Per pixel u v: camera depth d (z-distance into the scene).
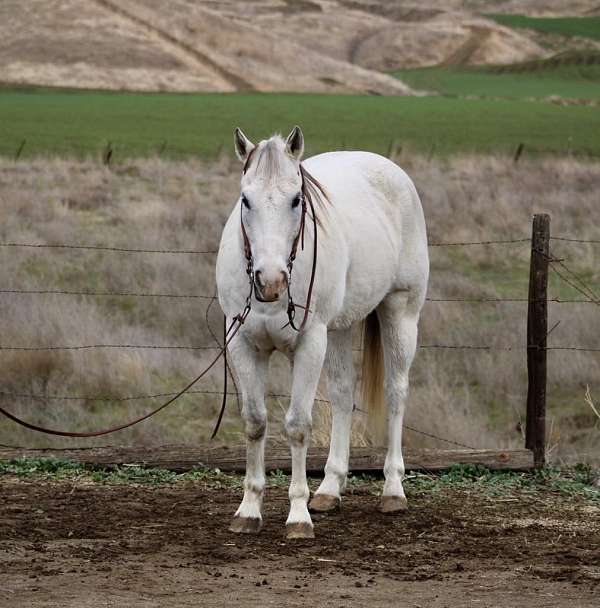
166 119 58.47
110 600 6.08
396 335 9.06
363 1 194.12
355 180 8.70
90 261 19.58
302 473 7.80
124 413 12.86
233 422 12.91
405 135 50.72
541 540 7.75
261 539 7.64
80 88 95.25
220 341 15.50
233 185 30.52
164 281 18.11
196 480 9.45
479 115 66.06
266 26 165.38
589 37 176.88
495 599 6.28
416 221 9.23
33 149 39.66
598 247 21.75
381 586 6.52
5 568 6.70
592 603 6.23
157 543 7.44
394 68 150.25
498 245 22.22
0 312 15.37
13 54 103.25
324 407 11.02
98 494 8.85
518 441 12.06
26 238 20.89
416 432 11.80
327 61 120.38
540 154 41.41
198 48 114.31
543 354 10.03
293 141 7.28
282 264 6.83
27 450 9.98
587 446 12.12
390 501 8.55
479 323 16.38
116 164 33.62
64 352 13.93
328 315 7.76
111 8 120.75
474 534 7.90
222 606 6.02
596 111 72.44
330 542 7.63
